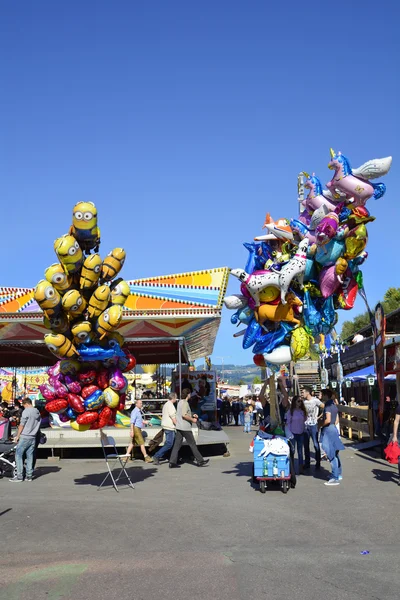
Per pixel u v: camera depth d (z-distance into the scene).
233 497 9.25
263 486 9.58
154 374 37.62
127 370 10.12
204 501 8.98
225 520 7.66
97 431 16.47
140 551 6.30
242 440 20.14
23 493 10.04
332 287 8.80
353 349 28.16
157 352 25.55
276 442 9.60
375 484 10.26
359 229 8.55
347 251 8.65
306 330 9.02
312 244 8.70
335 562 5.79
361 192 8.39
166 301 15.72
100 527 7.41
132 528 7.33
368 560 5.83
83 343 9.55
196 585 5.21
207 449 16.89
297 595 4.93
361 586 5.12
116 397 9.77
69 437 16.30
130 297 15.86
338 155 8.53
